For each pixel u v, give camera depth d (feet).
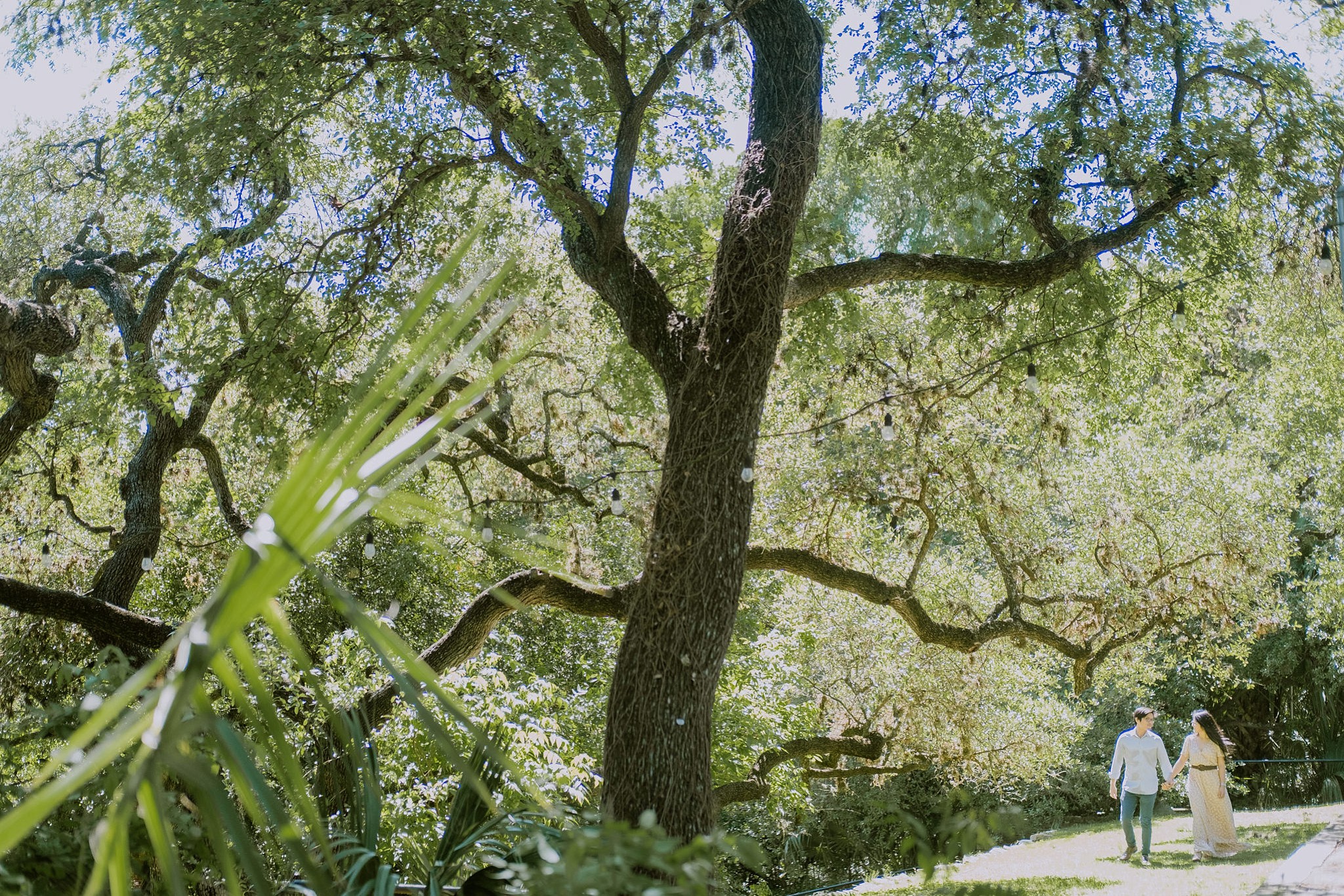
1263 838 33.73
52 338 30.07
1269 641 76.18
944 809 8.56
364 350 33.30
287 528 4.63
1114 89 34.73
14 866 8.59
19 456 45.27
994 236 37.70
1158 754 32.30
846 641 50.29
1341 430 55.98
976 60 36.83
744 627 55.26
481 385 5.24
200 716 4.67
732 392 24.04
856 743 42.55
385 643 4.95
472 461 42.88
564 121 28.35
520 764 26.23
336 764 12.76
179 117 30.58
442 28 26.89
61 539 45.01
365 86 33.42
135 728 4.40
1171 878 26.17
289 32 25.61
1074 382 39.01
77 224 47.44
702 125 35.86
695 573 23.03
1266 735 81.76
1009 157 36.81
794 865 69.46
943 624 37.47
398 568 49.03
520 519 40.93
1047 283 32.30
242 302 30.73
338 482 4.75
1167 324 38.96
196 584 46.98
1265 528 48.98
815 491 40.93
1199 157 33.78
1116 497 48.01
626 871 6.19
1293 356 54.65
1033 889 25.50
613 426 40.52
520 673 47.52
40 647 36.58
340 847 10.46
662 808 21.99
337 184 38.14
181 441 36.81
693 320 26.53
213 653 4.44
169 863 4.50
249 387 30.09
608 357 37.50
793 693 50.29
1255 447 59.31
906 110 38.32
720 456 23.71
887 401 37.17
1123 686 56.44
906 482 39.50
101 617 28.12
